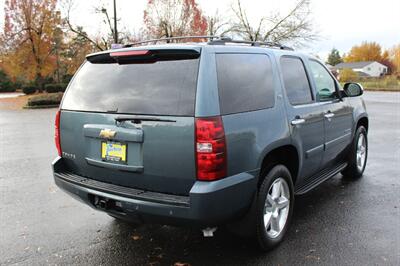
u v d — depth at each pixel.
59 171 3.82
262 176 3.51
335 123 4.89
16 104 26.84
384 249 3.56
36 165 7.25
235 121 3.05
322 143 4.54
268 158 3.60
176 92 3.00
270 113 3.49
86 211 4.73
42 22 34.81
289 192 3.84
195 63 3.02
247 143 3.15
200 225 2.92
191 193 2.83
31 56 35.66
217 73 3.05
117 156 3.26
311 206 4.73
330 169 5.17
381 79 45.34
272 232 3.64
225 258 3.48
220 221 2.99
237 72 3.26
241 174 3.10
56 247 3.76
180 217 2.89
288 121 3.73
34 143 9.82
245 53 3.44
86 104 3.55
